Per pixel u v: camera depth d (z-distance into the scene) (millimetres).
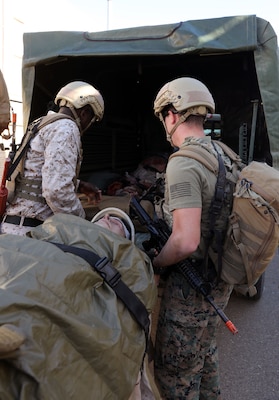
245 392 2428
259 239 1437
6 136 2764
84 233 1287
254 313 3525
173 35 3094
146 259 1342
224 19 3014
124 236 1531
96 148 4809
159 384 1728
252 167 1543
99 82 4746
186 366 1675
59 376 893
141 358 1157
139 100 6051
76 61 4047
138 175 5164
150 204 2350
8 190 2082
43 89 3705
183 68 4988
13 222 2041
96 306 1099
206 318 1639
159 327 1712
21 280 970
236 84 5082
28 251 1128
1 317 875
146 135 6207
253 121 3715
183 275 1572
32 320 903
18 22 6211
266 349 2928
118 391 1035
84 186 2662
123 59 4387
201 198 1459
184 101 1552
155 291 1297
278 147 2979
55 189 1874
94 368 990
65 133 1940
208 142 1582
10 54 6023
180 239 1408
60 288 1010
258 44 2971
